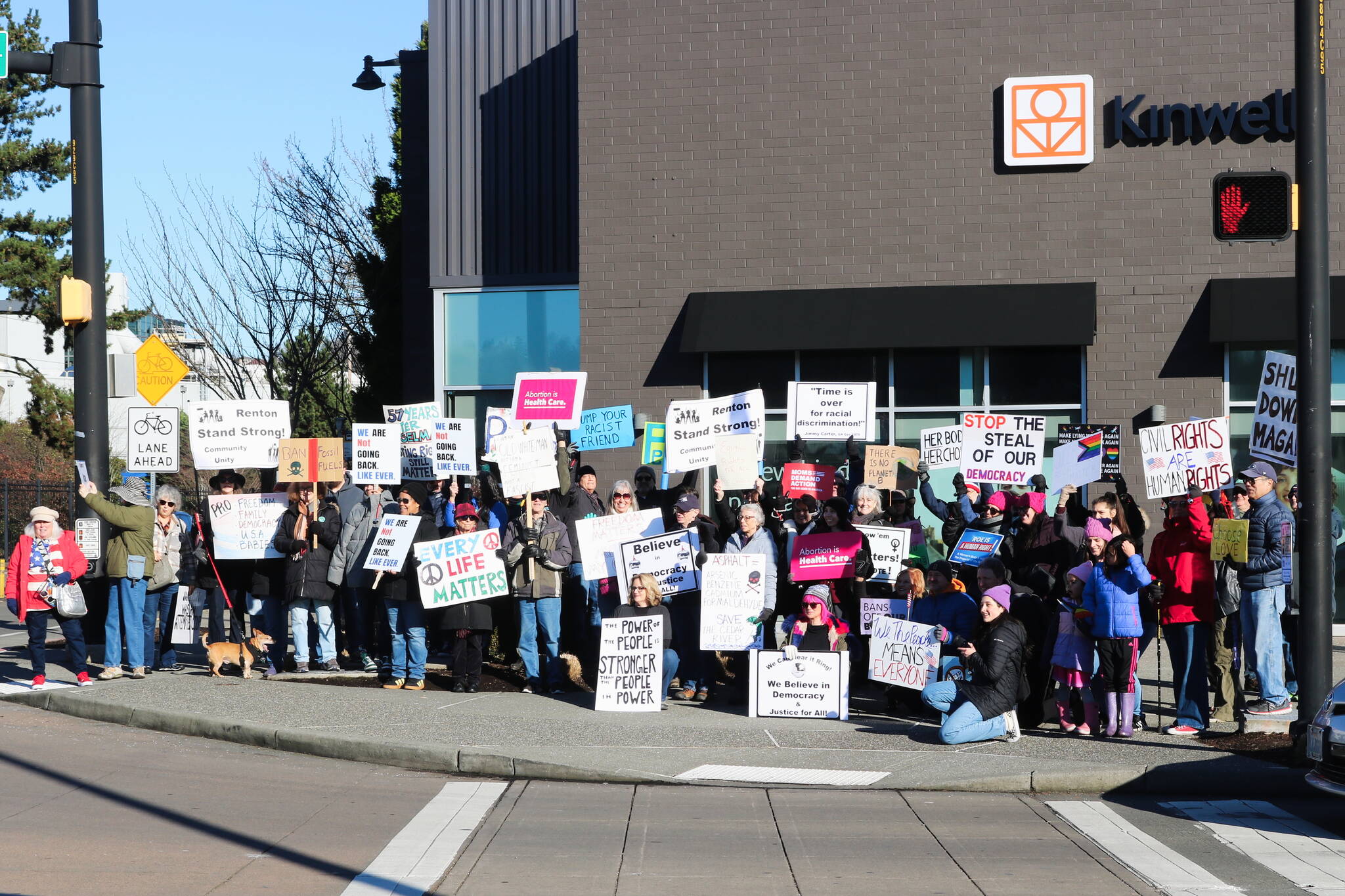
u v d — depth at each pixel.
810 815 8.43
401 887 6.79
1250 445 11.51
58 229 32.97
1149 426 16.03
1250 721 10.46
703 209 17.00
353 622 13.77
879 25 16.64
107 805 8.43
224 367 31.73
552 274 18.84
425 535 12.57
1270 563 10.50
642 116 17.12
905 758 9.91
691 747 10.27
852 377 16.77
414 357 22.06
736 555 12.04
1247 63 15.98
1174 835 8.03
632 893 6.71
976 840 7.85
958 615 11.52
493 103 19.09
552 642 12.58
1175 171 16.06
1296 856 7.52
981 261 16.44
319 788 9.17
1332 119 15.72
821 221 16.75
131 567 12.78
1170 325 16.05
